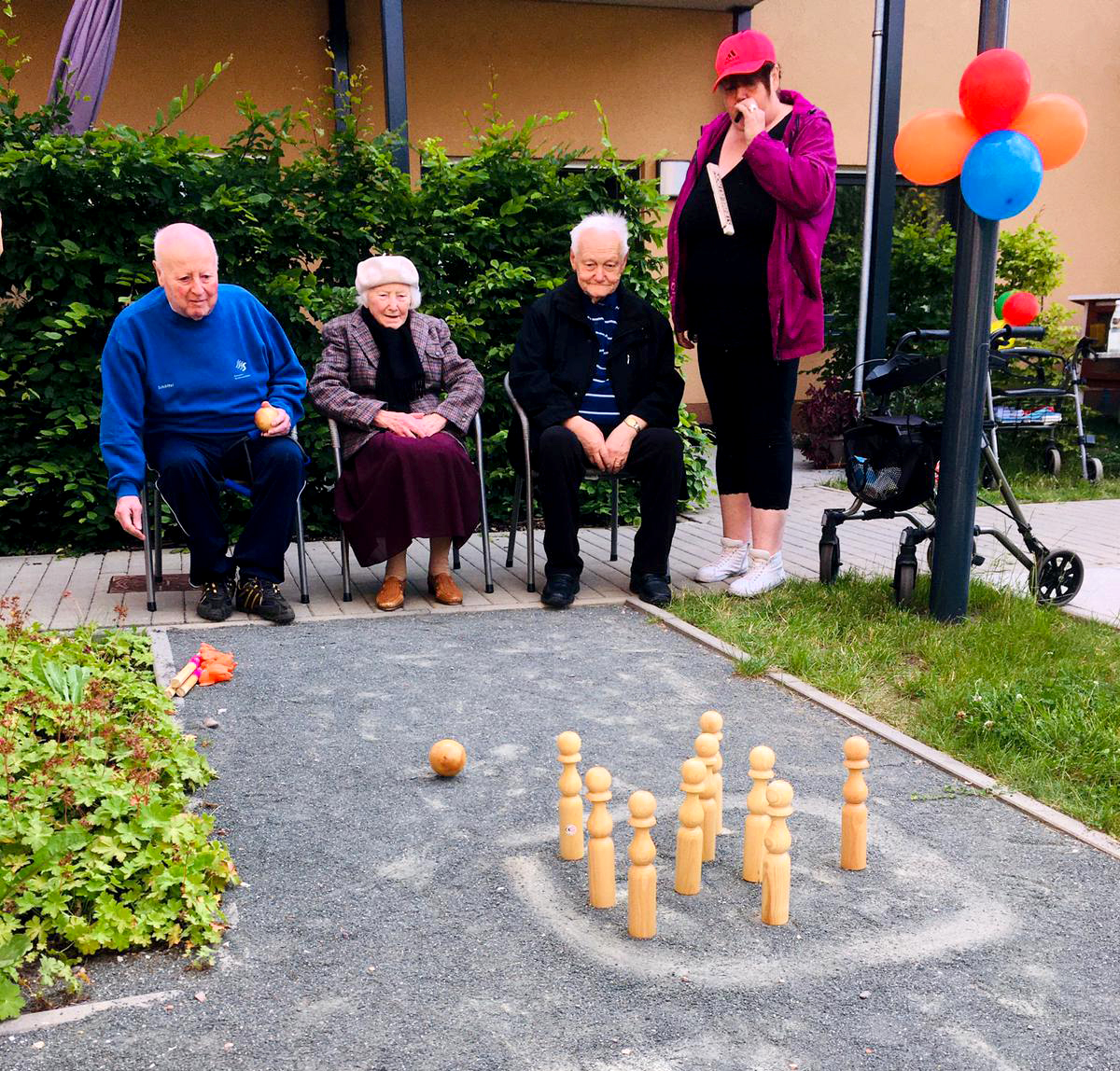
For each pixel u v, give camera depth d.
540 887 2.64
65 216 6.02
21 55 9.03
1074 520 7.55
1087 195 12.62
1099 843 2.87
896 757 3.46
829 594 5.17
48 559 6.12
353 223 6.54
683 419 7.50
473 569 5.98
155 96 9.48
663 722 3.72
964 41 11.87
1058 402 9.73
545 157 6.95
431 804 3.08
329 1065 1.99
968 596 4.88
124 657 4.19
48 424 6.27
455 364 5.28
